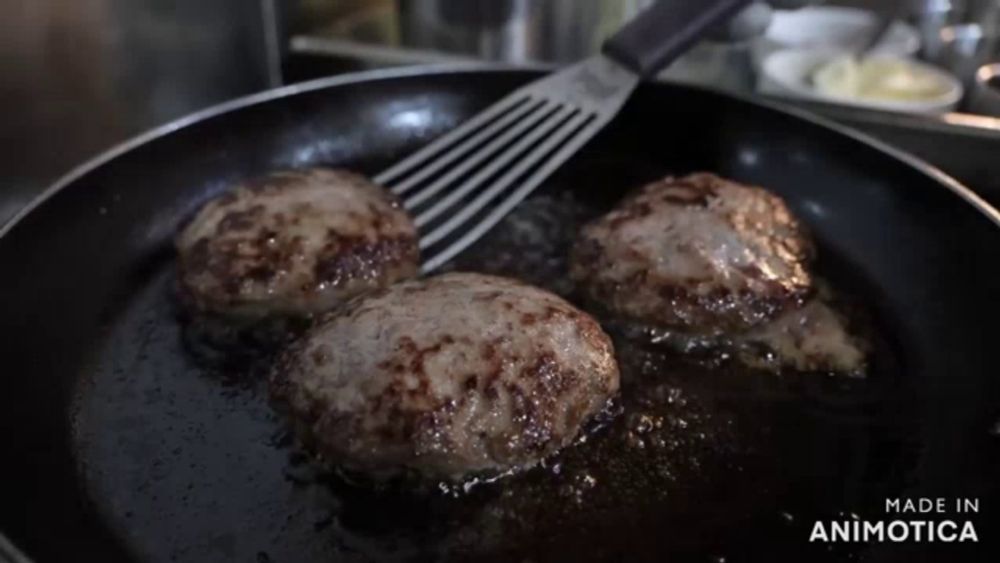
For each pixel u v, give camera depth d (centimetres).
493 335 27
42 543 23
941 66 50
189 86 47
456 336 27
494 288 29
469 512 26
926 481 26
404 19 52
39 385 28
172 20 44
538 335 27
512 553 25
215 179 37
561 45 51
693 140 40
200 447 27
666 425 28
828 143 36
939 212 33
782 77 46
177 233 35
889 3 55
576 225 36
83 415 28
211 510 26
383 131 41
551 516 26
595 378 28
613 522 25
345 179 35
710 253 32
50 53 40
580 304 33
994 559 23
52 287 31
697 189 34
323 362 27
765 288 31
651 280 31
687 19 38
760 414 28
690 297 31
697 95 39
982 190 40
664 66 38
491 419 26
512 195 36
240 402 29
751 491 26
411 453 26
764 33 49
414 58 47
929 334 31
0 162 40
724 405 29
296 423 27
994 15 52
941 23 51
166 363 30
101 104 43
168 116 46
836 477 26
